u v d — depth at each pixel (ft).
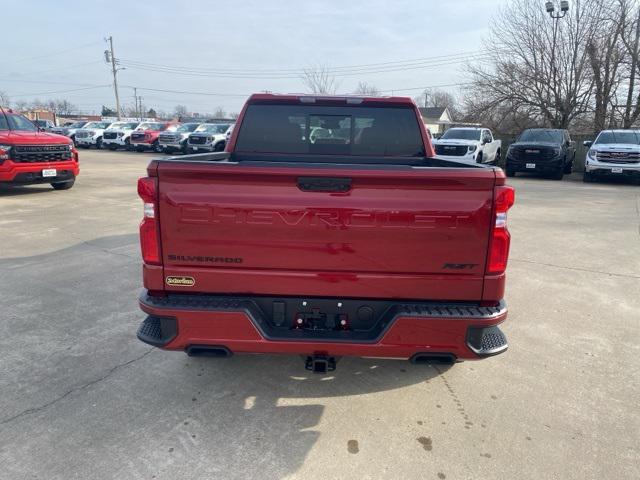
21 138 35.83
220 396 10.62
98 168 62.59
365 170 8.37
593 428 9.68
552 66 82.84
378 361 12.40
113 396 10.53
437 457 8.74
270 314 9.11
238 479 8.10
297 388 11.01
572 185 53.21
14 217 29.19
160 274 8.98
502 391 11.03
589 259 22.03
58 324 14.07
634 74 76.89
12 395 10.46
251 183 8.55
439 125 201.16
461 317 8.71
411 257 8.71
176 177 8.58
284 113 13.91
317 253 8.75
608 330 14.38
